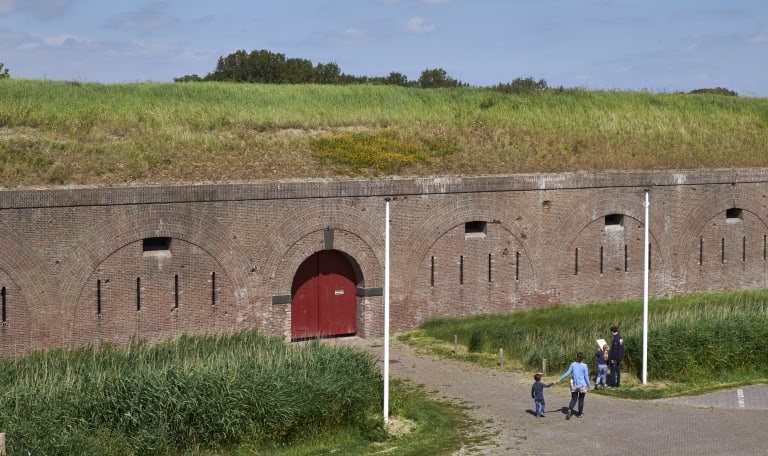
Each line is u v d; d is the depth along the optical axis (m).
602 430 19.30
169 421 17.95
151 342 26.25
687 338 24.67
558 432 19.25
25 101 31.72
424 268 30.67
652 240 35.03
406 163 32.69
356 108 37.56
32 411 17.56
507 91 43.12
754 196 37.28
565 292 33.47
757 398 22.14
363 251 29.62
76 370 21.16
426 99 39.91
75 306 25.27
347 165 31.69
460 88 42.44
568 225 33.34
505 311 32.25
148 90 35.59
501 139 36.75
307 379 19.41
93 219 25.38
